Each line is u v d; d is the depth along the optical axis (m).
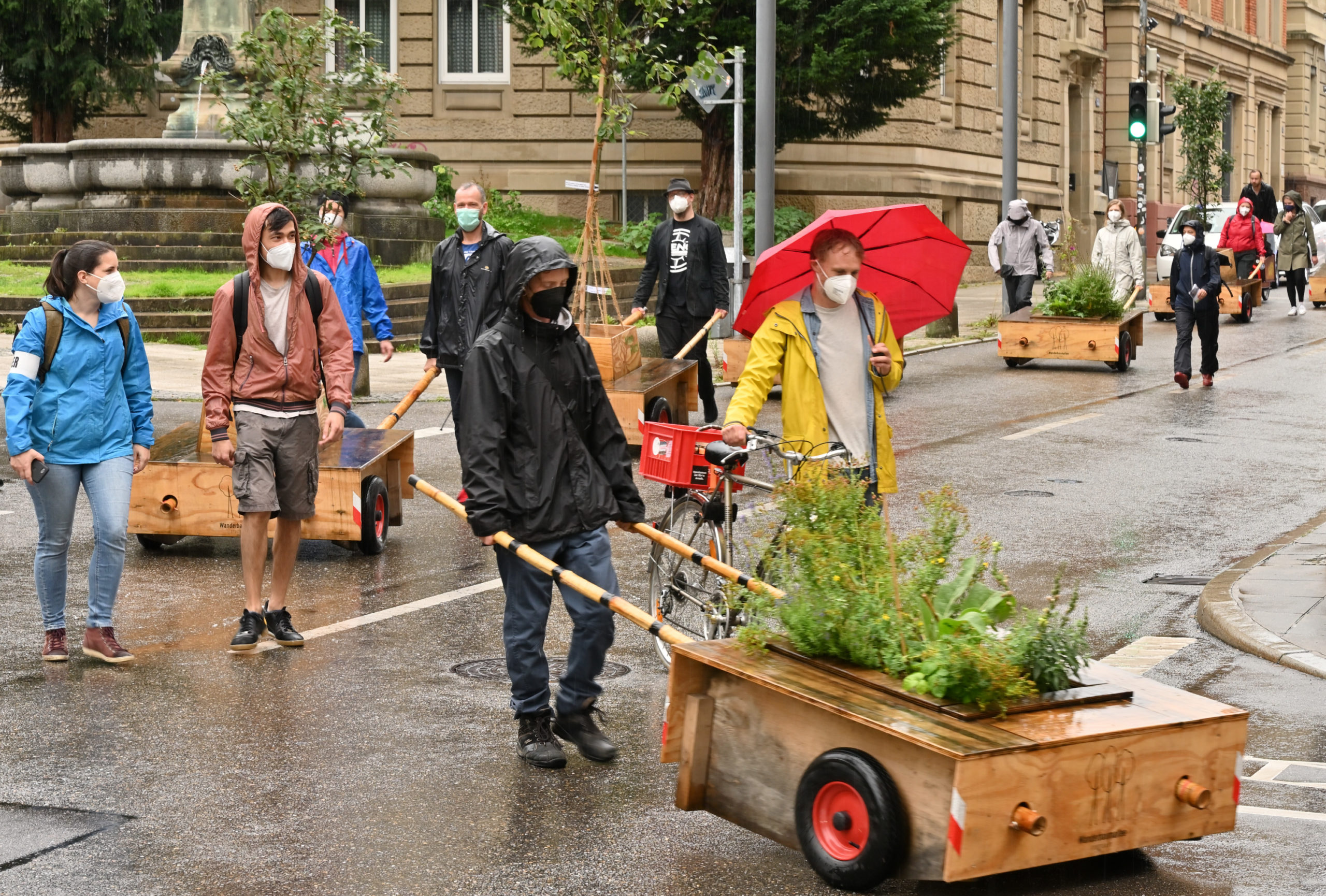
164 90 30.33
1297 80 71.38
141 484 9.92
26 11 34.81
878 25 30.17
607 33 15.73
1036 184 45.31
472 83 37.06
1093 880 4.95
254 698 6.94
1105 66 51.69
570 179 36.88
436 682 7.22
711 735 5.30
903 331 7.93
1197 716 4.86
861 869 4.69
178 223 26.28
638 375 13.62
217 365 7.84
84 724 6.55
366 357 17.22
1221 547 10.34
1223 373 20.20
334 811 5.55
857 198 36.69
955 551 9.94
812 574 5.25
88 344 7.43
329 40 18.09
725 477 6.89
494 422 5.89
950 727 4.64
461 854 5.16
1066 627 5.06
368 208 27.36
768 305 7.43
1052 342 20.58
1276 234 35.69
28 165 27.41
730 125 33.19
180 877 4.95
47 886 4.86
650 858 5.13
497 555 6.14
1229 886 4.91
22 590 9.04
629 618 5.49
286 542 7.86
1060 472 13.08
